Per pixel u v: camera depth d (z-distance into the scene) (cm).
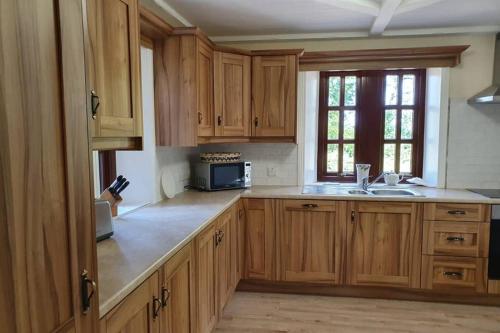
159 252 158
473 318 278
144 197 269
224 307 280
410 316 281
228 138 322
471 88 334
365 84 372
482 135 336
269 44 358
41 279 77
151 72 268
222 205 261
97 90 141
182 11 285
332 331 258
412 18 302
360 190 337
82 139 92
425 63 333
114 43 153
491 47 330
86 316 93
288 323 270
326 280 314
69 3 86
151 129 268
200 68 275
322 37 347
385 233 303
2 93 67
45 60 78
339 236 310
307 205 311
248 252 323
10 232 68
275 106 330
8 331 68
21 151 71
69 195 86
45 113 78
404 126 372
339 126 379
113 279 128
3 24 67
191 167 350
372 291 315
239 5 273
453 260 295
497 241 289
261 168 371
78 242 90
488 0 261
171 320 164
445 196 298
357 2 261
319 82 376
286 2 263
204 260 214
